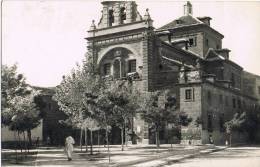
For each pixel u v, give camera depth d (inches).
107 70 2192.4
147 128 1893.5
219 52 2556.6
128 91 1429.6
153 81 2025.1
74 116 1518.2
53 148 1628.9
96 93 1185.4
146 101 1537.9
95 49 2225.6
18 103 1102.4
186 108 1908.2
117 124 1259.8
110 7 2210.9
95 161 993.5
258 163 1046.4
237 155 1326.3
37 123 1188.5
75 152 1336.1
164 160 1080.8
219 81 2338.8
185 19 2632.9
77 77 1478.8
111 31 2166.6
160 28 2645.2
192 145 1786.4
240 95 2514.8
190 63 2412.6
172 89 1964.8
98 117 1112.2
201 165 987.3
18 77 1147.9
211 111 1993.1
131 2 2118.6
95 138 2095.2
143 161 1045.2
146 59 2016.5
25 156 1126.4
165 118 1531.7
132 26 2092.8
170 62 2069.4
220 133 2098.9
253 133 2455.7
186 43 2507.4
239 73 2770.7
